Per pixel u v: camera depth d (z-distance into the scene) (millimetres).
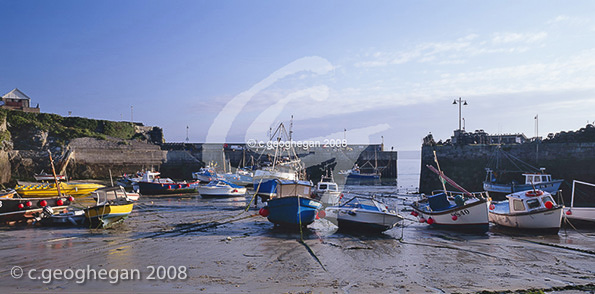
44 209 19719
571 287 9648
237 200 35219
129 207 19891
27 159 56875
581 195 34844
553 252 13836
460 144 43094
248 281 9938
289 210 17922
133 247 14133
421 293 9133
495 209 20797
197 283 9734
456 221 18172
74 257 12445
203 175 53906
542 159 37375
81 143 62750
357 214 17406
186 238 16094
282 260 12266
